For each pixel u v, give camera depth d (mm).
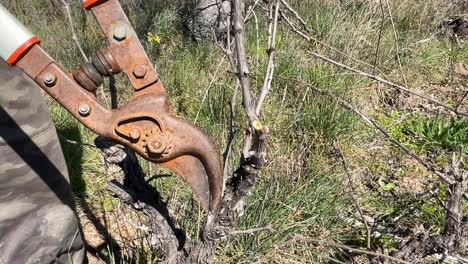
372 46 4020
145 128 1114
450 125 3244
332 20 4172
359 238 2252
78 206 2453
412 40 4305
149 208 1564
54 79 1043
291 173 2516
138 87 1095
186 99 3311
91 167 2719
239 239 2109
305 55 3764
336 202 2385
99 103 1083
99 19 1049
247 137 1307
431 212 2445
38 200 1530
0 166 1413
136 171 1541
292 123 2926
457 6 5012
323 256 2102
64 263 1654
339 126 2996
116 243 2195
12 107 1379
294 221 2285
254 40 3857
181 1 4805
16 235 1514
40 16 4891
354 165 2895
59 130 2906
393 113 3572
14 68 1352
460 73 4312
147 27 4555
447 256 1898
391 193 2697
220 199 1279
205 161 1167
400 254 1914
